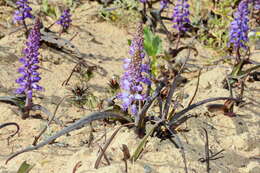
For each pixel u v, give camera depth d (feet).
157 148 12.68
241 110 16.79
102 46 24.36
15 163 12.17
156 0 30.09
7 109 15.92
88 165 11.52
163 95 16.11
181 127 14.61
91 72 19.61
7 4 26.96
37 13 26.55
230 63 23.66
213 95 17.94
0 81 17.90
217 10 29.84
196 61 24.12
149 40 18.94
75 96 17.28
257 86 19.54
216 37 27.61
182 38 27.61
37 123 15.24
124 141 12.82
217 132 14.87
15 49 20.98
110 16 28.35
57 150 13.17
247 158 13.39
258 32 25.79
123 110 13.19
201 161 12.50
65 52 22.18
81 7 29.58
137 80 11.90
